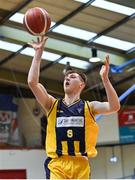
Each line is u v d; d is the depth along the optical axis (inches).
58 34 623.5
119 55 674.8
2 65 744.3
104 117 776.9
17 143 800.3
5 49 666.2
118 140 768.3
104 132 772.6
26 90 838.5
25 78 775.7
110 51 665.0
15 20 589.0
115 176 808.9
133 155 805.9
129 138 768.3
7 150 757.3
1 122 792.9
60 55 666.8
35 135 823.1
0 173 741.9
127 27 584.1
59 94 799.7
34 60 180.9
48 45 629.3
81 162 180.4
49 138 183.9
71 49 647.8
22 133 820.6
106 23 578.2
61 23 583.8
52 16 566.6
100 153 828.0
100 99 789.2
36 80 179.5
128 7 529.3
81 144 180.2
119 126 776.9
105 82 175.6
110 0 512.7
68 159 180.5
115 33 604.7
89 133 181.5
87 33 613.3
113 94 175.2
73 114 182.1
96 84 770.8
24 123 827.4
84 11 547.8
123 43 637.3
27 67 749.3
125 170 807.7
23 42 618.8
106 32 602.2
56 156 181.0
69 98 186.9
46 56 676.7
